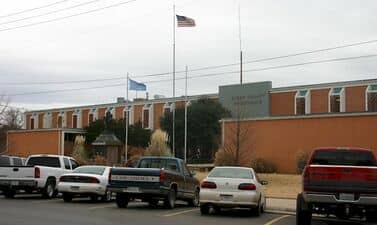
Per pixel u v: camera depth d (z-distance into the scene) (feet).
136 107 330.13
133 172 66.08
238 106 206.69
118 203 67.82
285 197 91.25
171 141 247.91
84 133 241.96
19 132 244.42
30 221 49.75
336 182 46.73
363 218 62.13
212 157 237.04
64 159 85.15
